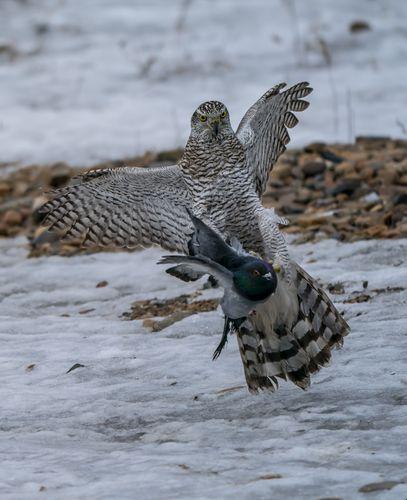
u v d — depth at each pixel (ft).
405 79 82.99
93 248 57.41
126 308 47.44
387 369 35.55
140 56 92.22
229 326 33.30
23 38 98.84
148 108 80.02
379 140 69.92
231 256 31.22
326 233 54.90
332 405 33.27
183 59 90.68
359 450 28.99
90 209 39.34
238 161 37.99
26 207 64.69
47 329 44.86
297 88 39.52
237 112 77.05
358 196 60.39
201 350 40.09
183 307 46.70
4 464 29.50
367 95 79.92
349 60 88.12
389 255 50.01
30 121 78.79
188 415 34.04
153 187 38.42
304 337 35.06
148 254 55.83
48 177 67.72
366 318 41.24
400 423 31.04
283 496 26.03
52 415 34.94
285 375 34.86
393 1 105.40
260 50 91.97
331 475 27.09
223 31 97.96
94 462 29.53
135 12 105.60
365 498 25.58
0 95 84.28
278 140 40.52
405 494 25.54
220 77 85.97
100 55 92.94
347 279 46.37
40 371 39.47
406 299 43.14
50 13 106.01
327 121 75.10
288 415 32.89
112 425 33.78
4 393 37.04
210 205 38.19
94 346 41.86
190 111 78.84
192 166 37.99
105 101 82.28
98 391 36.81
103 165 69.87
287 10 102.99
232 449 30.17
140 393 36.27
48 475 28.37
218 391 35.83
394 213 56.54
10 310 48.57
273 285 30.53
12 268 54.80
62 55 93.71
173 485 27.12
